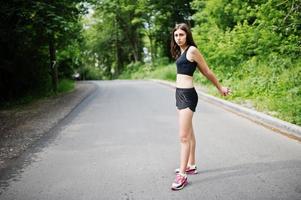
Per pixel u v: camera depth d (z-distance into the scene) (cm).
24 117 1033
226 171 498
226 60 1527
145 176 493
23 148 666
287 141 640
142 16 3884
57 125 878
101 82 2920
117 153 609
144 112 1020
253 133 711
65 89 1964
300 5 1025
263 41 1312
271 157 551
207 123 827
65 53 2236
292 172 482
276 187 434
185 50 453
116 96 1503
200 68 454
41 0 1293
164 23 3606
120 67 5606
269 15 1267
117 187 458
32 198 435
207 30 1944
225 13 1886
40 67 1731
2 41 1377
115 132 770
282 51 1227
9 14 1210
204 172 499
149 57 4912
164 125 824
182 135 454
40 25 1286
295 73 1067
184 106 453
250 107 953
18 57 1507
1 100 1437
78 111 1102
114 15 4656
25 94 1588
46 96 1648
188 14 3422
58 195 441
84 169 533
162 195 427
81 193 444
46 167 549
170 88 1838
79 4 1542
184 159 450
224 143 645
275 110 862
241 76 1363
